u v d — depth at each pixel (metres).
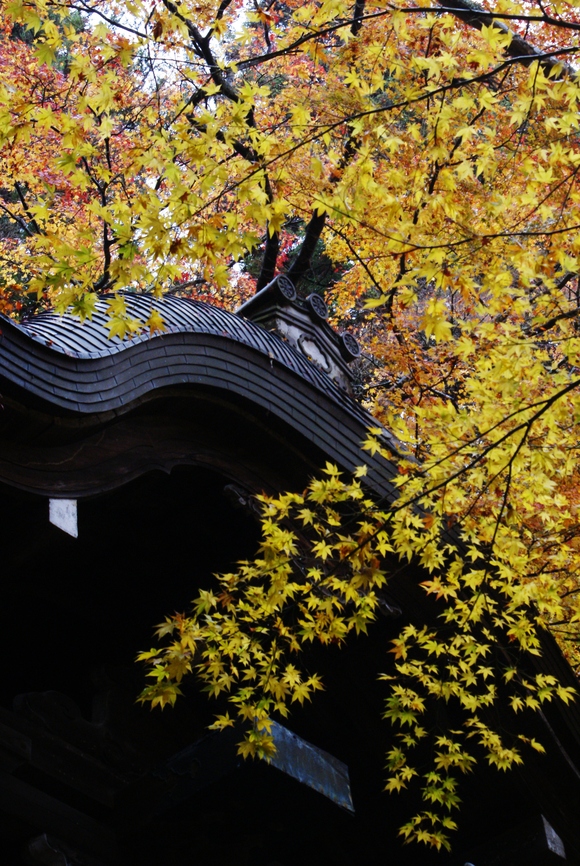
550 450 6.65
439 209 6.74
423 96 5.33
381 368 15.41
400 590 6.95
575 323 7.93
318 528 6.33
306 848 7.21
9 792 5.05
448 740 6.59
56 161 5.14
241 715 5.43
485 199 7.86
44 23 5.12
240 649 5.71
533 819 7.18
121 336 4.97
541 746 6.78
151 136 5.54
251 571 5.79
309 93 9.02
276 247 13.56
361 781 7.47
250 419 6.09
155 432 5.75
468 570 7.00
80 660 6.32
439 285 5.52
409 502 5.54
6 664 6.20
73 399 4.88
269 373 6.14
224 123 5.27
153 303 5.87
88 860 5.30
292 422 6.20
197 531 6.45
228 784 5.25
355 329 16.78
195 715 6.67
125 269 5.00
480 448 6.44
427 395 12.41
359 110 8.05
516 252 5.70
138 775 6.00
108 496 5.70
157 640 6.40
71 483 5.11
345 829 7.50
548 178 5.98
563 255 5.79
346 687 7.19
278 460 6.40
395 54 6.49
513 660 7.14
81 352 5.02
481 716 7.31
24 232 17.28
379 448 6.21
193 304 6.21
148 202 5.11
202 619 6.32
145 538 6.34
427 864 7.55
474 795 7.41
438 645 6.46
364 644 7.09
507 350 5.82
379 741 7.26
